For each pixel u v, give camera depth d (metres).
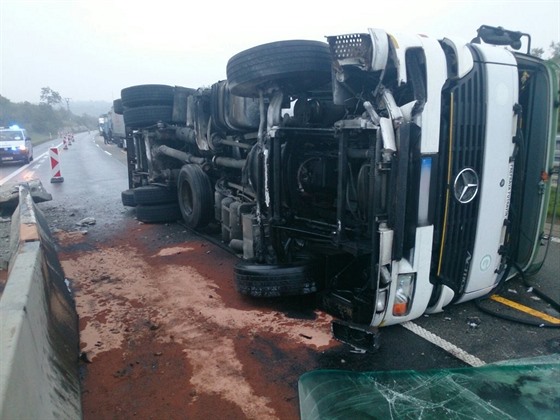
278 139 4.10
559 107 4.10
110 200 10.21
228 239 6.02
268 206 4.23
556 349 3.34
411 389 2.26
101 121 49.34
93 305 4.33
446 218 3.36
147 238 6.84
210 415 2.69
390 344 3.46
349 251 3.46
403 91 3.28
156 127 8.10
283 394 2.88
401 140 3.06
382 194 3.18
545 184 4.18
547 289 4.47
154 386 2.99
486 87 3.38
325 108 3.96
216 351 3.43
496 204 3.66
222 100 5.60
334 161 4.02
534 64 3.95
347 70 3.30
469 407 2.05
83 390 2.95
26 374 1.88
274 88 4.24
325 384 2.40
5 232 6.70
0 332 1.98
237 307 4.22
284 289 4.09
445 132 3.25
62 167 18.50
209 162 6.70
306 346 3.47
